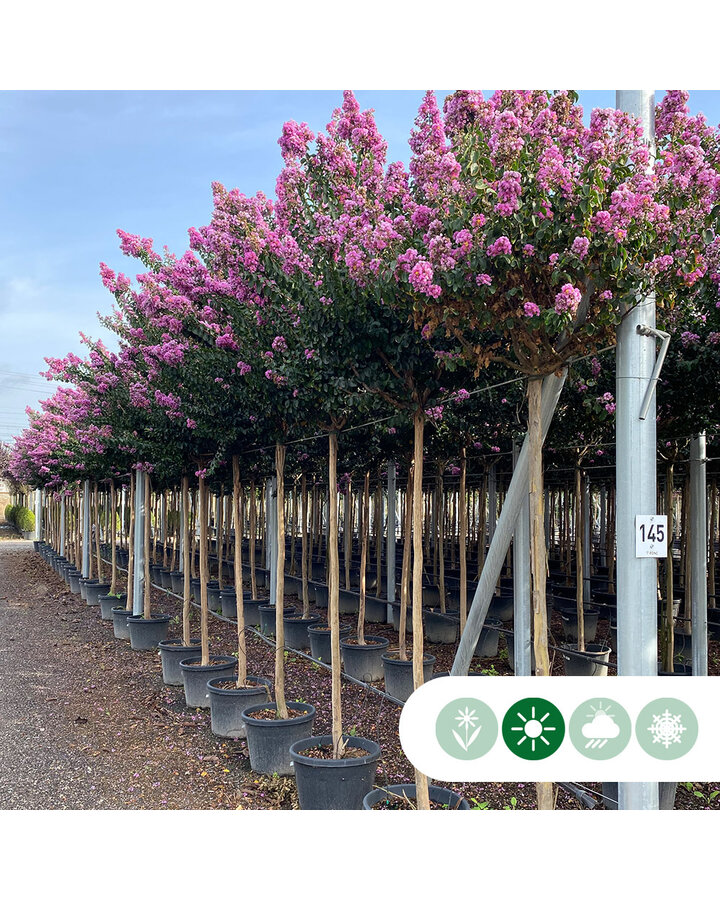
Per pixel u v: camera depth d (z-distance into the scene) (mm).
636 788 3668
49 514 27484
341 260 4078
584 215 2980
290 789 5238
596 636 10234
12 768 5871
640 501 3561
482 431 6742
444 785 5230
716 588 12734
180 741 6473
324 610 12406
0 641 11156
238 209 4914
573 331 3396
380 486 12727
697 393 4918
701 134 3553
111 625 12523
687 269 3271
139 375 7715
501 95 3457
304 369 4656
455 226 3193
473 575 14531
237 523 6938
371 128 4172
